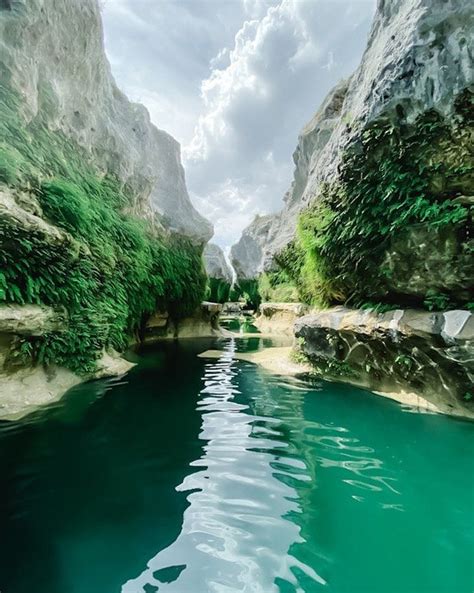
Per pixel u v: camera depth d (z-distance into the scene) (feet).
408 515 8.35
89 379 21.48
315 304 32.86
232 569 6.45
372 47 27.43
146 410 16.21
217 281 120.67
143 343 42.27
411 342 17.33
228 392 19.97
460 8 16.20
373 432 13.87
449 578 6.36
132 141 41.50
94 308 22.53
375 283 21.67
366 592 5.99
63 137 25.00
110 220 28.63
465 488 9.63
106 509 8.29
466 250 16.43
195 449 12.01
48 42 22.84
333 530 7.73
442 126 16.74
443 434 13.64
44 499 8.66
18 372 16.56
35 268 17.19
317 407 17.19
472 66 15.55
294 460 11.28
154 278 38.86
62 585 5.97
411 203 18.12
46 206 19.69
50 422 14.08
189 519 7.96
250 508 8.51
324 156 34.01
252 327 79.56
